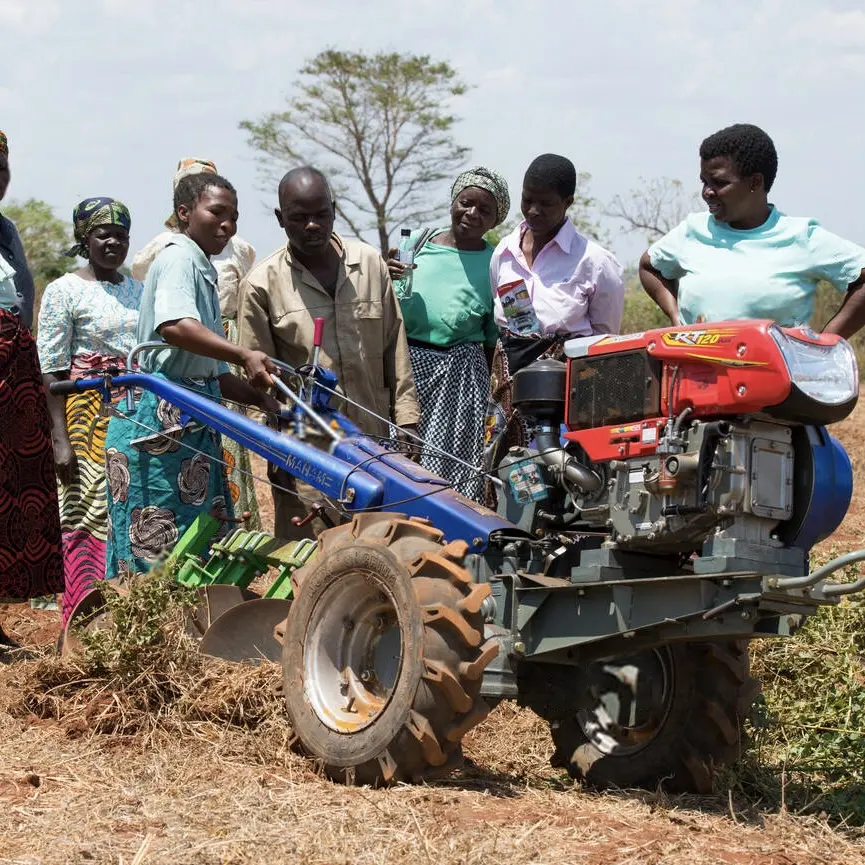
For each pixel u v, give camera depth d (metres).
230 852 3.80
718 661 4.87
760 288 5.37
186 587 5.75
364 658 4.85
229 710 5.05
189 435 6.14
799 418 4.48
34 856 3.75
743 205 5.43
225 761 4.74
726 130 5.44
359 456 5.36
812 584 4.25
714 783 4.93
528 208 6.30
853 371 4.60
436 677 4.39
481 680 4.50
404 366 6.53
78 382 5.95
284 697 4.93
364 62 34.94
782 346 4.37
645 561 4.86
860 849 4.26
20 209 30.14
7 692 5.44
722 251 5.51
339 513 5.57
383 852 3.83
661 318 22.25
